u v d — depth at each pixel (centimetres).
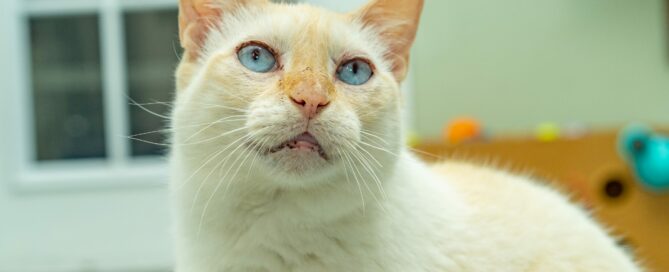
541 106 94
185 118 50
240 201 50
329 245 50
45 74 102
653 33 92
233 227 50
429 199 54
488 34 93
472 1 93
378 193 51
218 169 49
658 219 77
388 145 51
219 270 51
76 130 102
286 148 48
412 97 93
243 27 52
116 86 101
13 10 99
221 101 49
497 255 54
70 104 102
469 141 79
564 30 93
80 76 102
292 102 48
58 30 101
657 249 77
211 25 54
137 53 101
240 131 48
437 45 93
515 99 94
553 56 93
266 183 49
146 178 99
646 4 92
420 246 52
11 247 99
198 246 51
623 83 93
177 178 52
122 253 99
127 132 101
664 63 93
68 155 102
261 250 50
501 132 93
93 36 102
